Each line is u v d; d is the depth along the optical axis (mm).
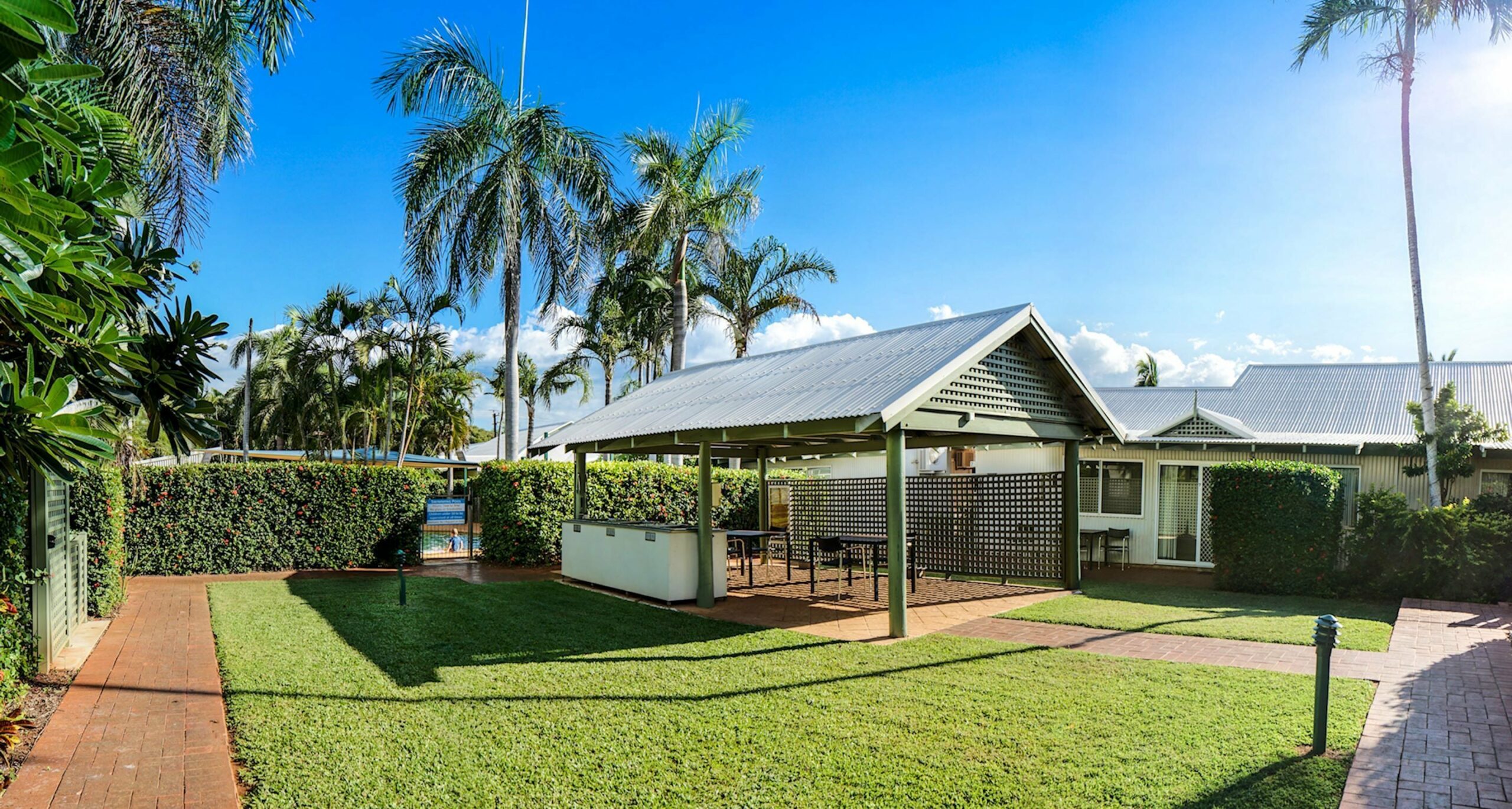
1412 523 11977
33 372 2932
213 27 10523
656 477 17750
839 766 5027
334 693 6582
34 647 7125
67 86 5191
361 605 11203
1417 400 19125
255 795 4508
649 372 29547
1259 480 12805
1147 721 5887
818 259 22859
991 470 19938
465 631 9328
